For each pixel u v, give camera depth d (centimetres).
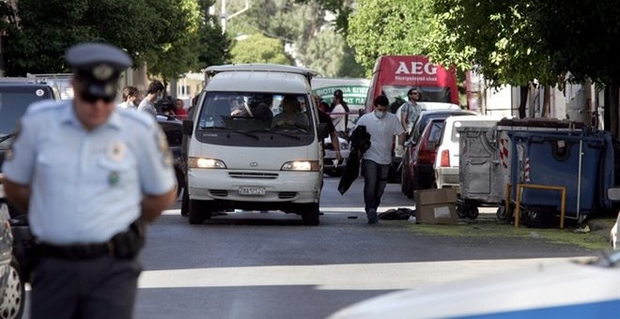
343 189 4822
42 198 1443
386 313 1305
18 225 2639
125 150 1447
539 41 5000
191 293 2891
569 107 8712
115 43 9062
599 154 4525
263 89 4703
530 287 1289
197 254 3641
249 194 4581
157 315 2584
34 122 1447
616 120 5703
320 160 4650
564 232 4422
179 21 12306
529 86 7769
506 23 6250
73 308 1458
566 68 4922
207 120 4672
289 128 4650
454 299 1298
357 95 12575
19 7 8556
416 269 3325
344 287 2986
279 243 3953
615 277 1280
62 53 8575
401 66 9431
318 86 12581
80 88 1412
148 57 11312
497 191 5000
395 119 4784
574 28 4791
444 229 4534
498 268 3347
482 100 10200
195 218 4662
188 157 4631
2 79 3962
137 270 1477
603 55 4816
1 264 2312
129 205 1458
